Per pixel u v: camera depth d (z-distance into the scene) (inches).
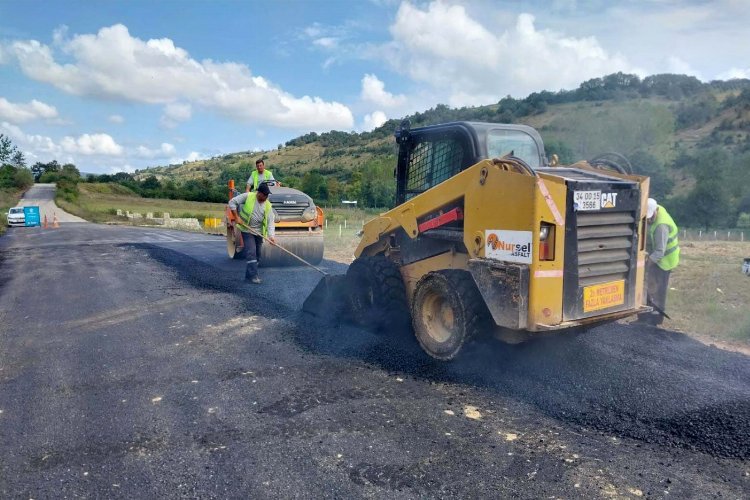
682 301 298.0
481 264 175.9
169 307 280.5
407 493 115.1
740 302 303.3
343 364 193.5
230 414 153.2
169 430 143.6
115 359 200.5
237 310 272.4
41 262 469.1
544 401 161.8
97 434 141.6
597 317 176.1
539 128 1977.1
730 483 119.7
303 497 113.6
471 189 182.9
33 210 1384.1
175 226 1243.8
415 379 178.9
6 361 199.5
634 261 185.3
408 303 229.9
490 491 116.0
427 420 149.4
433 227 205.0
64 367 192.2
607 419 150.3
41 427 145.7
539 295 163.8
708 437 140.1
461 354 183.3
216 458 129.3
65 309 279.6
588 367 187.9
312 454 131.0
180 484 118.6
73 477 121.4
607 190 174.2
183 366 192.4
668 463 127.8
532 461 128.2
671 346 212.2
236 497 113.7
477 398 164.1
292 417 151.3
